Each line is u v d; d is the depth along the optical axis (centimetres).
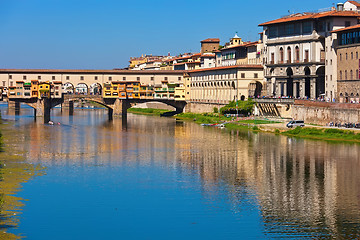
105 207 7738
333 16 16475
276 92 18888
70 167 10350
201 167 10406
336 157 11231
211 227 6969
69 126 19075
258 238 6619
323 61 17362
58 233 6775
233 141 14125
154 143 13912
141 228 6956
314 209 7612
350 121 14338
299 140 13975
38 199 8062
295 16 18612
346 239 6569
